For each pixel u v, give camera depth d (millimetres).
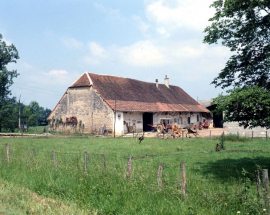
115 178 10398
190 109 56188
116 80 47781
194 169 14094
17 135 38625
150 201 8375
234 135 30688
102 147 23781
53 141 29156
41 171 12695
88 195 9422
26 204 8711
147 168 13094
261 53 13258
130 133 41062
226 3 12734
